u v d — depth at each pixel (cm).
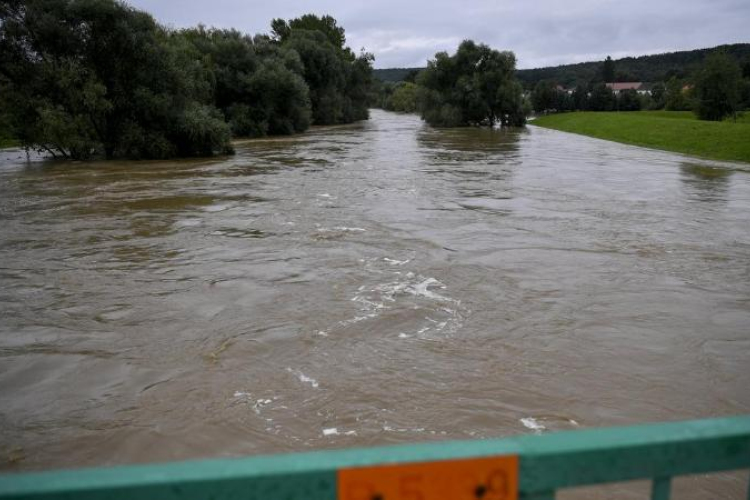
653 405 609
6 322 835
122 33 2961
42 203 1783
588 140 4466
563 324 819
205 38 5091
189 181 2239
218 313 859
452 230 1383
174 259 1148
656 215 1573
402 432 557
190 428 564
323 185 2119
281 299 915
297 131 5191
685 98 7969
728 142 3306
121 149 3097
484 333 787
